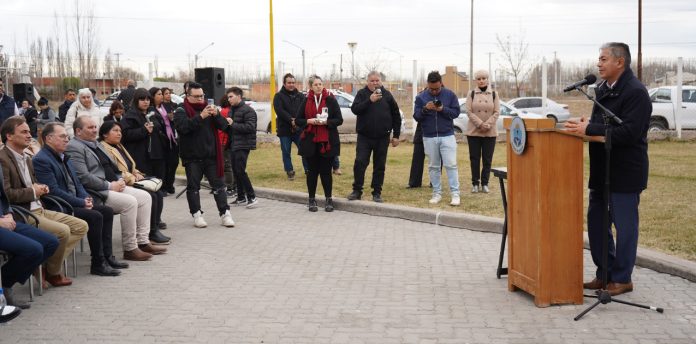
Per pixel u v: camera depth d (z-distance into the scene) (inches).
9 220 220.8
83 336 195.9
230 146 431.5
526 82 1968.5
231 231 344.2
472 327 198.7
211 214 392.2
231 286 246.2
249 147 411.8
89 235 262.5
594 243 231.1
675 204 364.2
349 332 196.4
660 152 652.1
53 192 256.1
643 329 194.1
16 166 239.0
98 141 318.0
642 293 226.8
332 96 383.9
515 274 229.1
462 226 339.3
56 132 260.7
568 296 215.6
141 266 277.3
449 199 400.2
